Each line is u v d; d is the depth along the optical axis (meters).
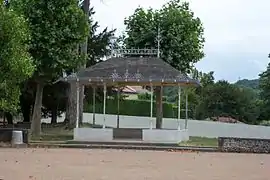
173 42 41.56
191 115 57.94
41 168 18.44
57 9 31.25
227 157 25.30
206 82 63.38
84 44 37.34
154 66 33.59
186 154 26.28
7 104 28.25
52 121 46.53
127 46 43.09
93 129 31.52
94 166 19.55
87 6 38.47
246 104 56.62
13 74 27.75
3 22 27.11
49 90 42.66
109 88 46.69
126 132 35.47
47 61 31.77
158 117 36.75
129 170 18.48
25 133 29.62
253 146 28.88
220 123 41.66
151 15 42.94
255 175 17.94
